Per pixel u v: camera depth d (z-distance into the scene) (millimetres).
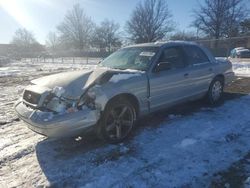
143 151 4156
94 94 4043
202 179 3357
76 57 44844
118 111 4453
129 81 4531
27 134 5012
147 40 63688
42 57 45844
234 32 53688
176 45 5754
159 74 5070
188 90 5762
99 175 3512
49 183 3361
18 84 11945
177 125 5234
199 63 6164
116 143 4445
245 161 3768
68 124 3822
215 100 6688
